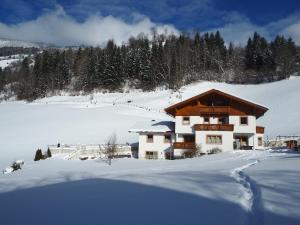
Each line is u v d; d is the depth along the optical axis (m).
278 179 13.30
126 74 130.12
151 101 94.50
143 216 9.26
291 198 9.83
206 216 8.78
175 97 98.31
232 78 125.88
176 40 162.12
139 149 44.84
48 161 35.50
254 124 42.31
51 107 92.44
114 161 35.53
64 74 141.75
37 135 58.84
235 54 148.62
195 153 40.69
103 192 13.49
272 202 9.44
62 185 16.75
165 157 44.06
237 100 42.25
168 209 9.82
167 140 44.59
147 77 121.69
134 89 122.50
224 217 8.55
